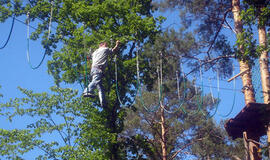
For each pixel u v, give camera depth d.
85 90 11.84
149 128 27.72
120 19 21.09
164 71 20.20
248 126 14.83
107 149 20.30
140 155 21.73
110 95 20.77
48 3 22.94
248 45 13.69
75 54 20.39
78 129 20.80
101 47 12.39
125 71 20.62
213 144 26.67
